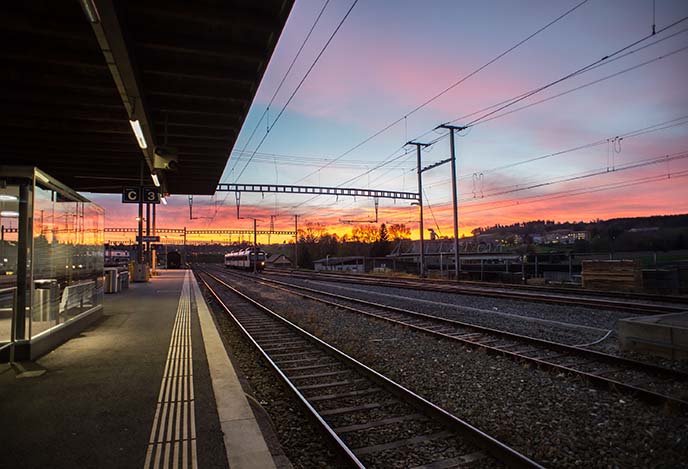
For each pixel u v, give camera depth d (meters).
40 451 3.79
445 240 67.88
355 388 6.42
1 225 6.91
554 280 26.73
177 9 7.94
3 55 8.91
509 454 4.06
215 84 11.27
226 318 13.59
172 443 3.96
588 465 4.07
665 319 8.58
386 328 11.13
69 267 9.02
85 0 5.75
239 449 3.84
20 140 15.42
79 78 10.45
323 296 20.00
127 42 7.58
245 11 8.41
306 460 4.27
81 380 5.84
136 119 9.93
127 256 60.97
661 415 5.16
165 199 25.42
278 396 6.13
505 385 6.38
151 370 6.34
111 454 3.74
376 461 4.21
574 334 10.17
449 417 4.89
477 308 14.67
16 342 6.81
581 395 5.89
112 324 10.46
